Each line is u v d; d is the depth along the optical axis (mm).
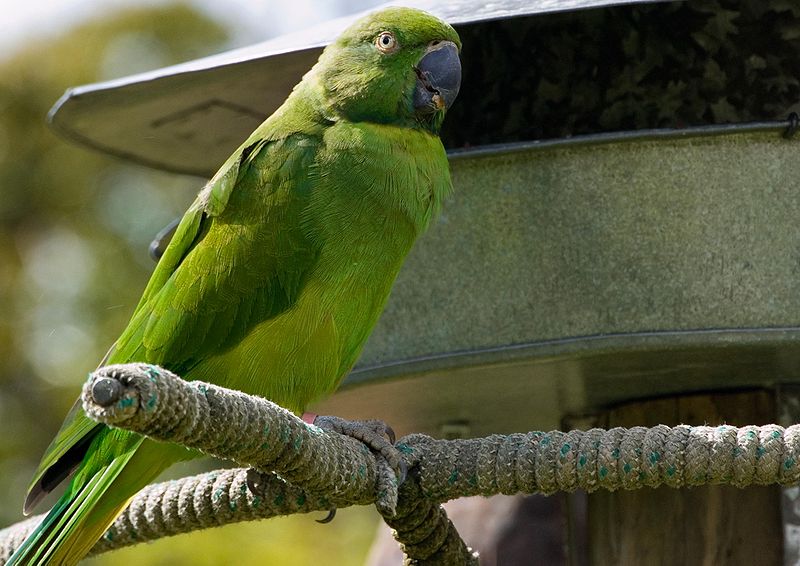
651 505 7062
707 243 6188
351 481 5105
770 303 6137
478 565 6320
